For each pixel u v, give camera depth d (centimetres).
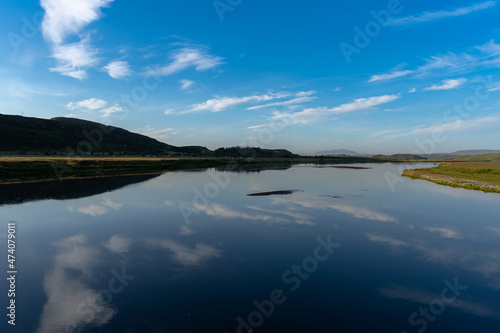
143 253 1806
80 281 1411
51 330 1017
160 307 1179
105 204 3325
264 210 3112
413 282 1443
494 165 9494
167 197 3875
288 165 13925
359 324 1079
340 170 10500
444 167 10031
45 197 3644
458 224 2564
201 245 1970
